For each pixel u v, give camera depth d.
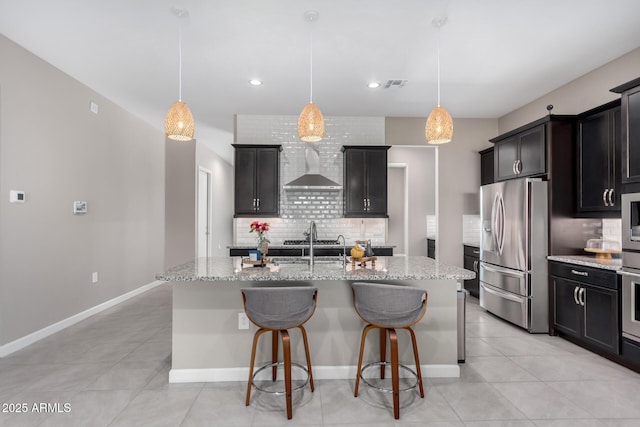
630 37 2.93
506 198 3.76
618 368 2.68
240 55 3.27
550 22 2.70
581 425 1.94
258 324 2.09
